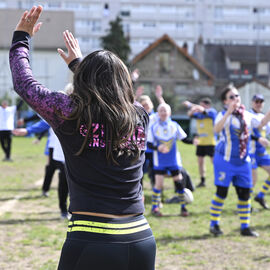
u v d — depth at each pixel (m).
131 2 92.19
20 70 2.49
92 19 91.31
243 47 69.50
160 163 9.02
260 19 96.38
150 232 2.53
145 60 56.41
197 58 68.69
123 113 2.44
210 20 94.44
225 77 63.34
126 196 2.44
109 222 2.36
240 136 7.04
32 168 17.19
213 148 12.70
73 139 2.39
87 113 2.38
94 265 2.30
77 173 2.41
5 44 59.38
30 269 5.80
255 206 10.16
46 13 63.03
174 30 93.12
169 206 10.10
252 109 9.88
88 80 2.46
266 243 7.04
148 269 2.45
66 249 2.36
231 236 7.49
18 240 7.14
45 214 9.12
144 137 2.61
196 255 6.47
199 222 8.52
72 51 2.80
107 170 2.40
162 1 92.56
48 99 2.40
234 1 94.75
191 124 49.34
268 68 67.44
